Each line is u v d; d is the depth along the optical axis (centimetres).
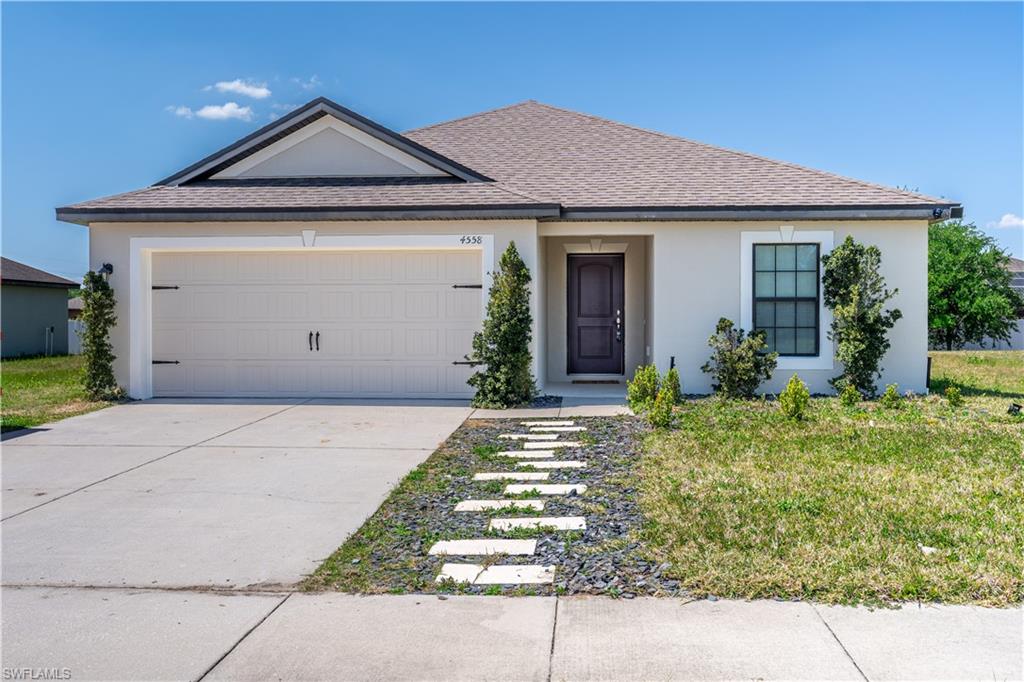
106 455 779
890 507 534
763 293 1175
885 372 1162
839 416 944
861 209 1124
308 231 1153
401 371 1170
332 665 332
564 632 360
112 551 484
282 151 1251
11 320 2548
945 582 402
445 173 1227
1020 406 1027
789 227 1162
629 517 535
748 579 410
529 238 1133
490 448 792
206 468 720
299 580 431
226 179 1257
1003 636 350
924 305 1155
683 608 384
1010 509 529
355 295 1174
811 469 654
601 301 1431
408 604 396
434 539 497
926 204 1118
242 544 496
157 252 1191
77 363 2184
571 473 679
